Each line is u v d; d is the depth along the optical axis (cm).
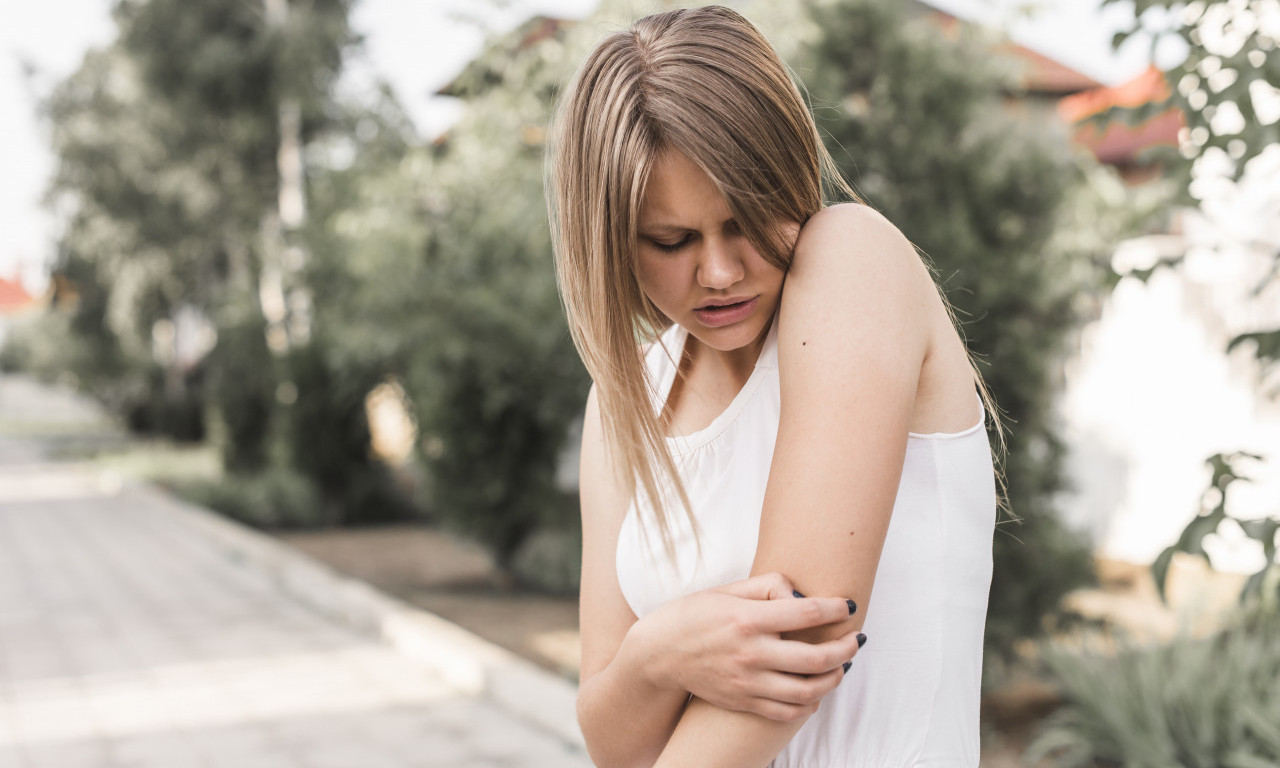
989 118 540
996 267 482
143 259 2194
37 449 2694
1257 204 294
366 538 1200
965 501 93
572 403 795
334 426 1303
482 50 753
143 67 1877
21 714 500
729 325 92
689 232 86
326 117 1897
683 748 86
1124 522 745
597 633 114
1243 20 227
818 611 79
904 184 506
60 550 1050
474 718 483
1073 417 772
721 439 101
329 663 588
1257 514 573
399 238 806
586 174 87
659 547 104
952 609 93
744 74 84
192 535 1158
